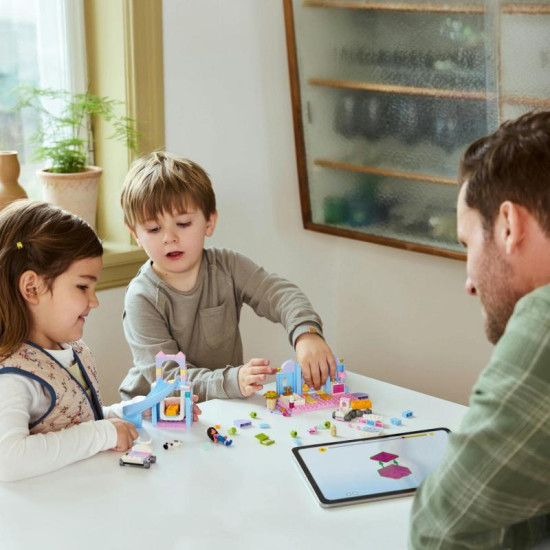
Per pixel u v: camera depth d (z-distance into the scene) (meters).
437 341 2.34
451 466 0.82
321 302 2.57
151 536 1.00
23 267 1.25
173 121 2.22
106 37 2.16
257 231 2.44
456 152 2.07
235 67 2.31
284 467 1.20
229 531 1.02
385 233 2.29
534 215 0.84
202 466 1.20
